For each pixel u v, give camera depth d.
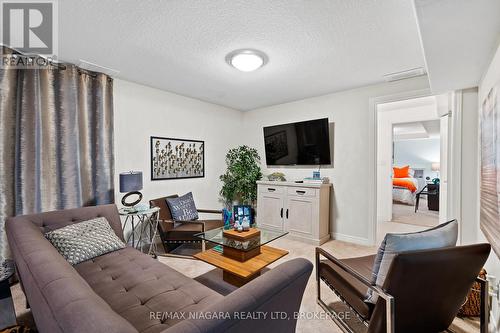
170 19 1.84
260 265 2.03
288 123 4.04
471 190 2.35
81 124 2.71
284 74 2.92
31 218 1.94
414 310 1.29
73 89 2.62
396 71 2.80
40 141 2.39
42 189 2.40
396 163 8.98
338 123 3.64
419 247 1.32
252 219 4.28
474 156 2.33
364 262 1.92
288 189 3.74
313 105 3.91
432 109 4.46
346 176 3.59
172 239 2.93
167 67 2.73
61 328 0.65
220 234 2.58
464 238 2.38
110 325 0.61
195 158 4.03
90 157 2.79
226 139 4.58
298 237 3.62
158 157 3.50
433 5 1.13
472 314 1.77
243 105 4.47
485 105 1.76
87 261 1.85
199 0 1.62
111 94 2.97
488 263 1.87
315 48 2.27
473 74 1.98
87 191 2.74
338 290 1.63
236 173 4.36
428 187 6.32
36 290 0.89
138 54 2.41
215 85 3.33
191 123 3.96
